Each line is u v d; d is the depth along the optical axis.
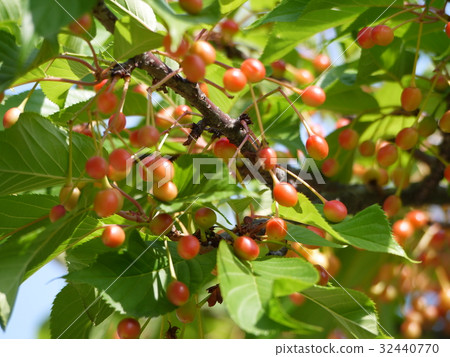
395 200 0.73
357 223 0.65
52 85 0.68
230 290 0.58
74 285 0.65
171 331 0.64
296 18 0.70
